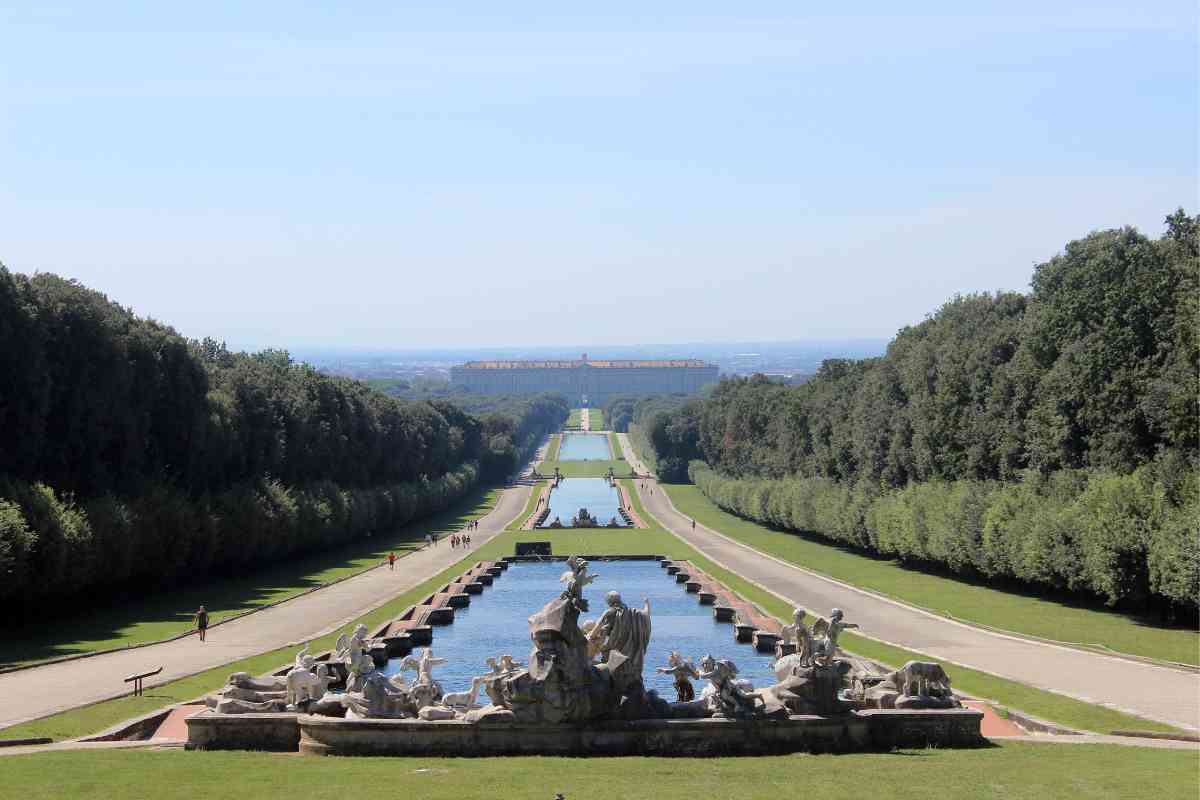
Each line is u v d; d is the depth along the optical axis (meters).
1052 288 134.50
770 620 106.00
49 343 118.94
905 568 158.75
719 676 54.06
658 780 46.16
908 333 185.75
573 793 43.75
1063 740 57.56
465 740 51.72
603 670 53.31
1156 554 100.62
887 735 54.84
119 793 43.50
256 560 159.38
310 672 56.53
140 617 112.69
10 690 72.69
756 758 51.44
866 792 44.78
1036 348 131.25
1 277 112.38
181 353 143.38
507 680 52.31
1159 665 82.38
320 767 48.50
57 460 120.44
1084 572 112.00
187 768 48.19
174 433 143.00
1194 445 108.44
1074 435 122.25
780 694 54.78
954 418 151.12
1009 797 44.31
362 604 121.81
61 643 95.69
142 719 62.38
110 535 114.62
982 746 55.31
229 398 163.50
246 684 56.28
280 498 160.00
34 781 45.44
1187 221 121.00
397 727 51.75
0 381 112.56
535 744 51.78
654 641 104.38
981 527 132.50
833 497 187.25
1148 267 116.44
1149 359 113.25
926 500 147.62
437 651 99.25
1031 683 74.81
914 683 57.41
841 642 92.94
